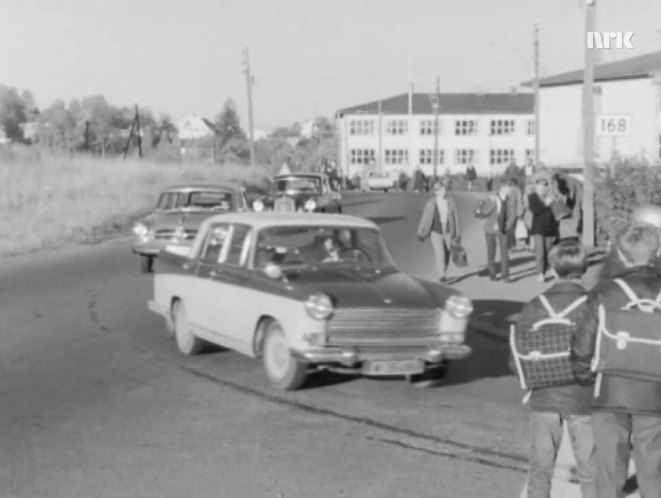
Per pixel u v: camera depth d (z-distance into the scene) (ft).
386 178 253.03
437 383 33.55
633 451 17.35
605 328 16.71
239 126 433.07
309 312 30.50
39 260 79.71
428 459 24.71
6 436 26.76
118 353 39.06
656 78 128.06
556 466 22.88
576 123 153.38
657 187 67.51
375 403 30.89
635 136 141.28
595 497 18.30
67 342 41.57
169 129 442.91
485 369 36.58
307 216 36.47
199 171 188.75
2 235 93.50
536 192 57.62
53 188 128.06
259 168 236.63
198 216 65.82
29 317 48.62
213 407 30.17
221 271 35.76
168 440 26.40
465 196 182.70
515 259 71.05
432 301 32.17
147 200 135.03
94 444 25.98
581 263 18.44
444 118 318.86
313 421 28.53
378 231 36.35
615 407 16.78
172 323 40.19
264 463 24.30
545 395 18.39
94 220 110.42
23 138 315.78
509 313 47.65
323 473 23.48
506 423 28.40
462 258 56.39
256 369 35.96
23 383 33.58
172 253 40.42
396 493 21.97
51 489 22.15
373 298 31.42
